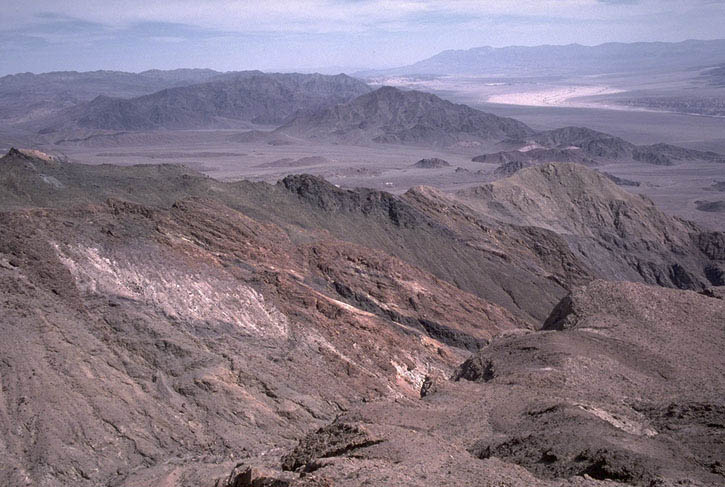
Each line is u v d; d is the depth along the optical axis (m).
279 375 46.03
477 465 26.25
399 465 25.39
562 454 27.67
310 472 24.77
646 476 24.92
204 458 36.09
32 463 33.25
